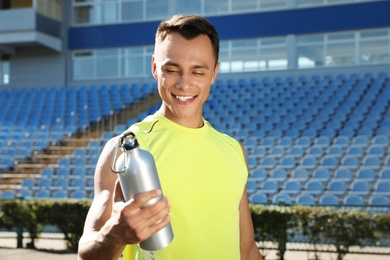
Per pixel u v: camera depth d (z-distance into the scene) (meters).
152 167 1.46
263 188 12.20
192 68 1.81
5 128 18.16
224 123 16.86
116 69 22.91
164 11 22.42
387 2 19.45
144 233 1.40
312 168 13.09
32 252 9.23
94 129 18.50
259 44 21.03
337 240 8.00
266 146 14.47
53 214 9.58
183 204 1.84
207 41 1.83
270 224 8.25
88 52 23.30
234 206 1.95
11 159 16.02
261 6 21.06
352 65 19.72
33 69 23.58
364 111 16.31
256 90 19.25
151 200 1.39
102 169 1.75
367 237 7.88
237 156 2.06
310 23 20.33
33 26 21.86
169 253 1.82
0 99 21.30
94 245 1.49
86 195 13.13
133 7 22.83
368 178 12.12
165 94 1.85
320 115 16.50
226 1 21.50
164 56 1.82
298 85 19.02
